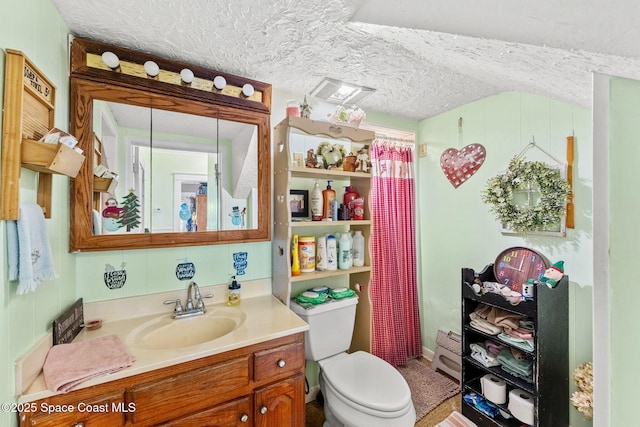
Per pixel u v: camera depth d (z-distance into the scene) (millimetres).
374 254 2105
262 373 1124
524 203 1644
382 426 1172
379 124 2135
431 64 1364
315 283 1814
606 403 406
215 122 1474
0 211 687
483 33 616
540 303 1352
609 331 402
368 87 1688
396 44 1174
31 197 838
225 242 1479
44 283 910
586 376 1355
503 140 1771
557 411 1412
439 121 2172
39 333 874
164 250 1382
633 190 411
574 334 1460
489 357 1593
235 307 1439
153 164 1325
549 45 530
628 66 468
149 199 1313
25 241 734
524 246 1680
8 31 720
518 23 525
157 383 933
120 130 1251
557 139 1527
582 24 432
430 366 2186
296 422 1202
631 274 410
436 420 1649
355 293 1770
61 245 1046
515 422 1509
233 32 1148
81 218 1144
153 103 1303
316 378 1846
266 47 1263
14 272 720
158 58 1307
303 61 1391
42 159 758
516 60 736
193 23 1089
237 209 1519
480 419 1594
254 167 1564
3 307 695
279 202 1588
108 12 1021
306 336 1530
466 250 2002
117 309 1269
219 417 1034
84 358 895
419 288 2342
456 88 1704
